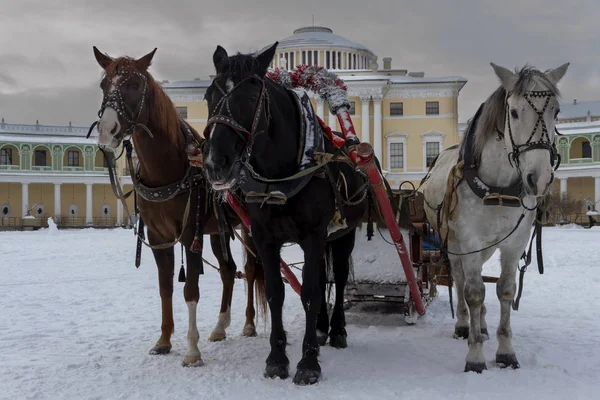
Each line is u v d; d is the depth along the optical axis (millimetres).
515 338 7180
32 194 72875
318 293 5633
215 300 10727
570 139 68125
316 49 68812
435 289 9680
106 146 5902
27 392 5242
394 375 5672
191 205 6289
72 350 6812
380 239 7891
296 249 17750
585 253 19703
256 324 8125
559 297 10656
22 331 7930
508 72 5281
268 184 5445
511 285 5953
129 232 45062
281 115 5465
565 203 59000
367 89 61500
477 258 5828
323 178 5637
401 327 8008
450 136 63281
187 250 6285
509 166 5547
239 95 5000
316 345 5594
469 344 5832
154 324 8445
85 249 24250
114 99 5707
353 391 5195
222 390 5270
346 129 6297
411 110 63781
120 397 5121
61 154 71625
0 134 80938
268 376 5613
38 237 36281
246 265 7812
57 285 12953
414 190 7633
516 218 5695
